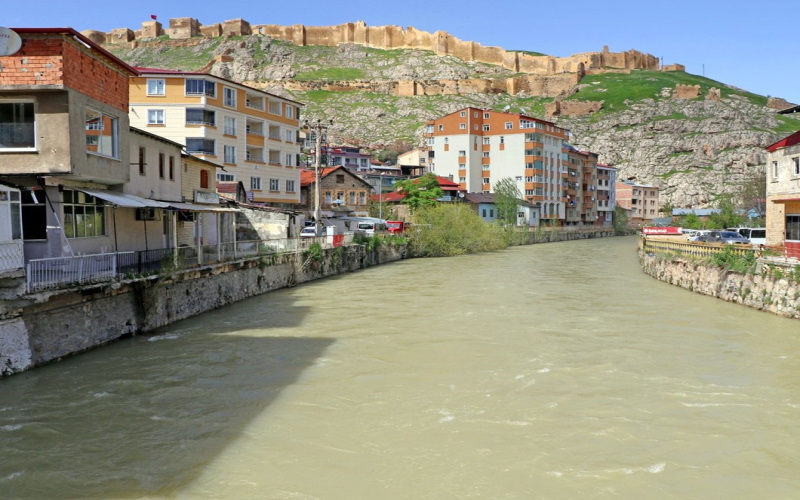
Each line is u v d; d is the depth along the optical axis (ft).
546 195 369.50
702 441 40.45
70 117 61.05
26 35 59.47
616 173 529.45
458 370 57.62
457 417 44.78
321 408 46.70
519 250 250.57
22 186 60.90
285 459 37.42
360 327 78.33
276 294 109.40
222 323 80.23
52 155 60.70
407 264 177.99
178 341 68.74
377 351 65.21
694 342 69.46
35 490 33.09
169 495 32.73
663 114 654.53
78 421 43.29
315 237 136.67
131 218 87.40
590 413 45.73
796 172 108.88
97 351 62.90
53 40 59.67
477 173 371.56
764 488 34.06
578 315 87.81
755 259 95.04
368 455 38.04
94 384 51.83
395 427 42.75
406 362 60.54
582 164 430.61
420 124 635.66
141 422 43.37
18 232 53.21
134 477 34.83
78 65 63.05
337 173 246.88
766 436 41.32
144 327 72.08
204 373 55.93
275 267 115.44
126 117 75.92
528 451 38.73
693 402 48.32
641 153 594.24
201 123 175.22
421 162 402.72
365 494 33.04
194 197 115.65
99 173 67.82
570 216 408.87
